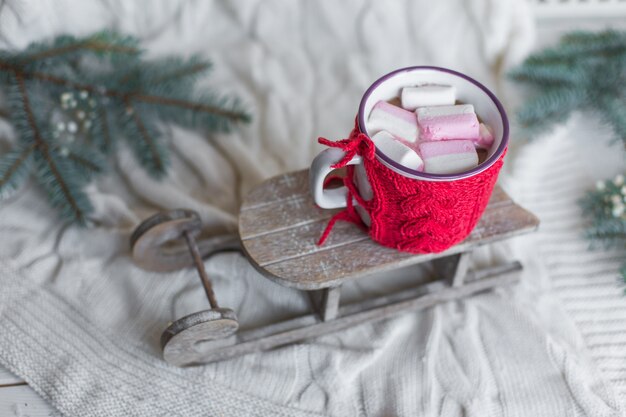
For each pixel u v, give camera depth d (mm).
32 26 693
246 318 618
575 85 708
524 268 640
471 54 758
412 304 609
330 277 524
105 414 562
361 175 505
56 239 646
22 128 654
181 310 613
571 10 803
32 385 571
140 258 611
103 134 685
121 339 596
